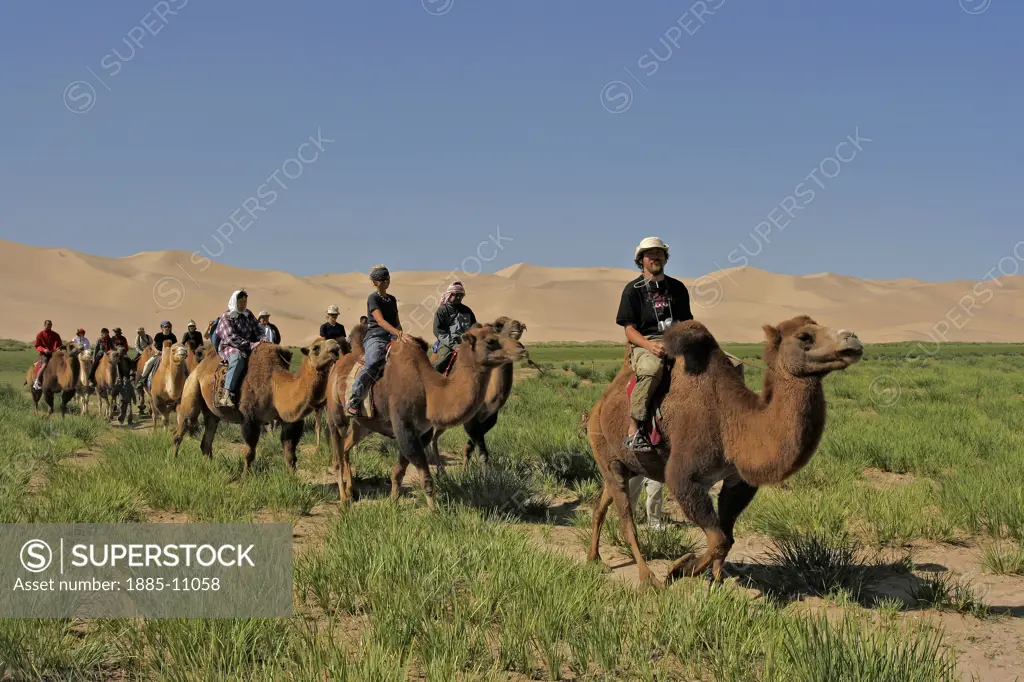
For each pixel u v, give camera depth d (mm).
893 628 5984
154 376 19359
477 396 9828
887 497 10180
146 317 172625
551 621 5973
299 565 7250
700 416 6754
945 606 6953
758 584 7652
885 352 83062
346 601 6648
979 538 9273
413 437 10250
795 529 9078
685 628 5887
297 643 5539
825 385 29062
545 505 10898
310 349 11508
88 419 20938
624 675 5461
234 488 11055
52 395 25156
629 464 7574
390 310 11125
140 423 24797
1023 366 50938
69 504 9539
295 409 11719
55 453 15188
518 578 6656
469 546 7543
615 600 6617
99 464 12695
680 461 6863
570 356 72438
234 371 12445
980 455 14117
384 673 4984
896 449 13656
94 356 26906
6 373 52406
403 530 7938
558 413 20359
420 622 5910
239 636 5449
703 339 6805
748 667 5410
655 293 7711
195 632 5523
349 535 7906
